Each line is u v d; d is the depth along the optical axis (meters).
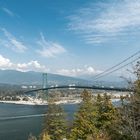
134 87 15.45
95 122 44.50
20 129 107.44
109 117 42.00
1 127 113.62
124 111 15.51
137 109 15.23
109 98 43.25
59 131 53.06
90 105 46.69
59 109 55.91
